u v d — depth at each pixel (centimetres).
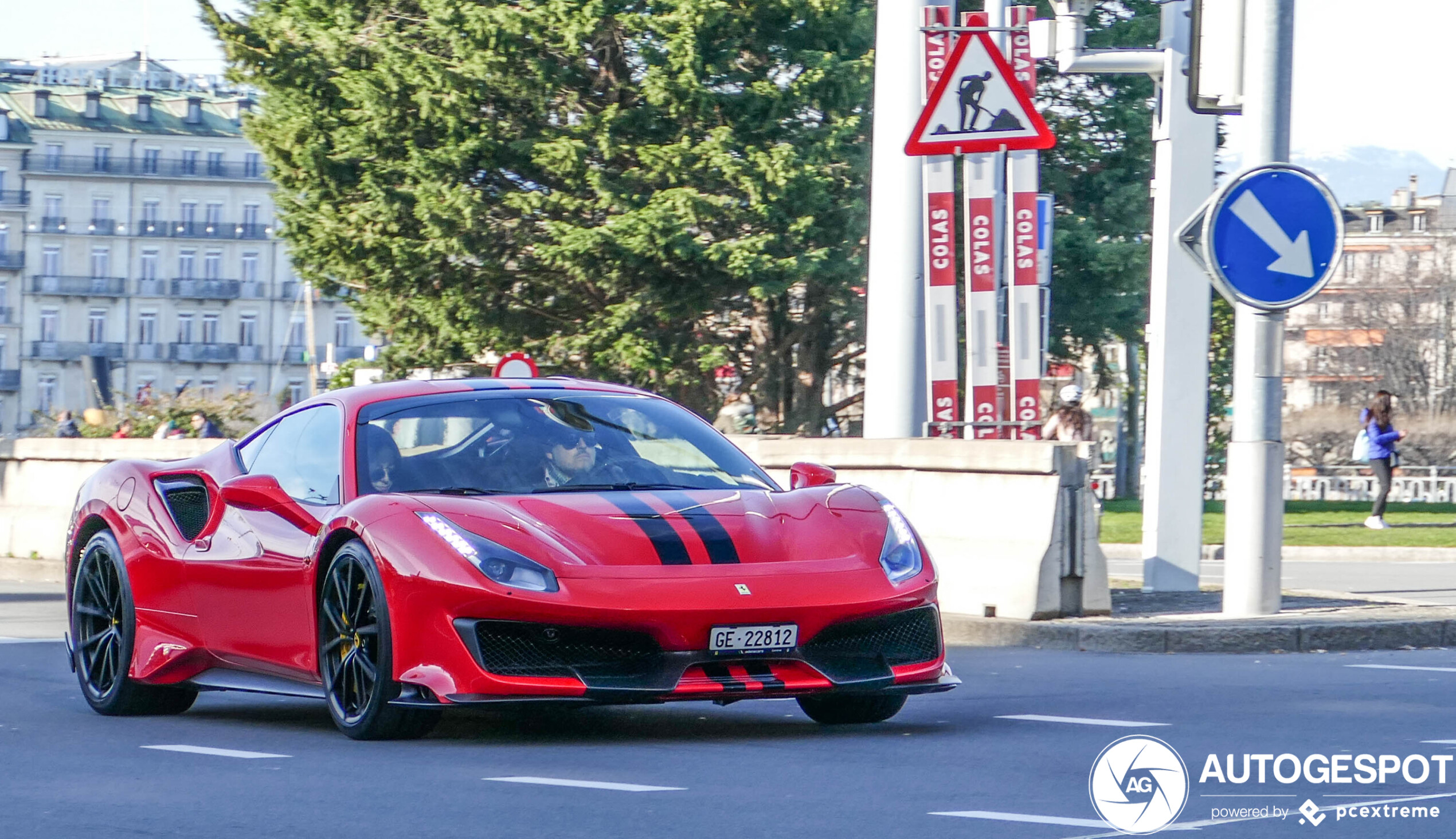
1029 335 2975
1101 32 8669
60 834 1099
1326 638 2367
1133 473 11000
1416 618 2452
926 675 1506
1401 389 17875
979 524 2634
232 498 1670
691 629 1398
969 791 1213
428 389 1719
